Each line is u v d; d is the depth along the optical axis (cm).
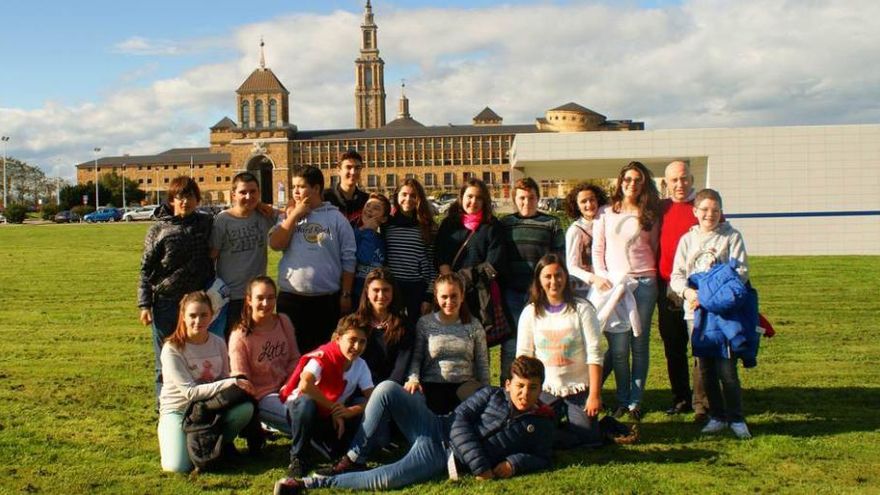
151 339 1180
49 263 2516
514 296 749
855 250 2662
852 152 2647
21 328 1287
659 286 750
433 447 577
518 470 577
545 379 679
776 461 600
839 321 1255
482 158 12562
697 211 693
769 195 2691
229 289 744
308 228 718
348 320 621
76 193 9244
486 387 609
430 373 672
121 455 633
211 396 596
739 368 920
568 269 761
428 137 12619
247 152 12394
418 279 745
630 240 734
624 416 740
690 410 757
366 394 639
